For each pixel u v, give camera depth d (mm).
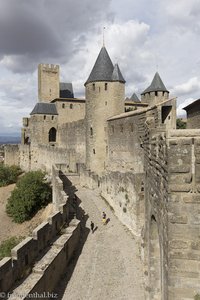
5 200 51094
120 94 42938
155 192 8891
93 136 42719
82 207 29578
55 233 18875
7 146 80562
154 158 9016
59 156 53438
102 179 33938
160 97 62656
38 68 82750
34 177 43188
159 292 10547
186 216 6484
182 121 49281
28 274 13648
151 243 10602
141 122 27391
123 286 15203
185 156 6473
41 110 69500
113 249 19672
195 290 6457
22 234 35188
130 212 22594
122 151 33906
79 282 15852
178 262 6520
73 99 70812
